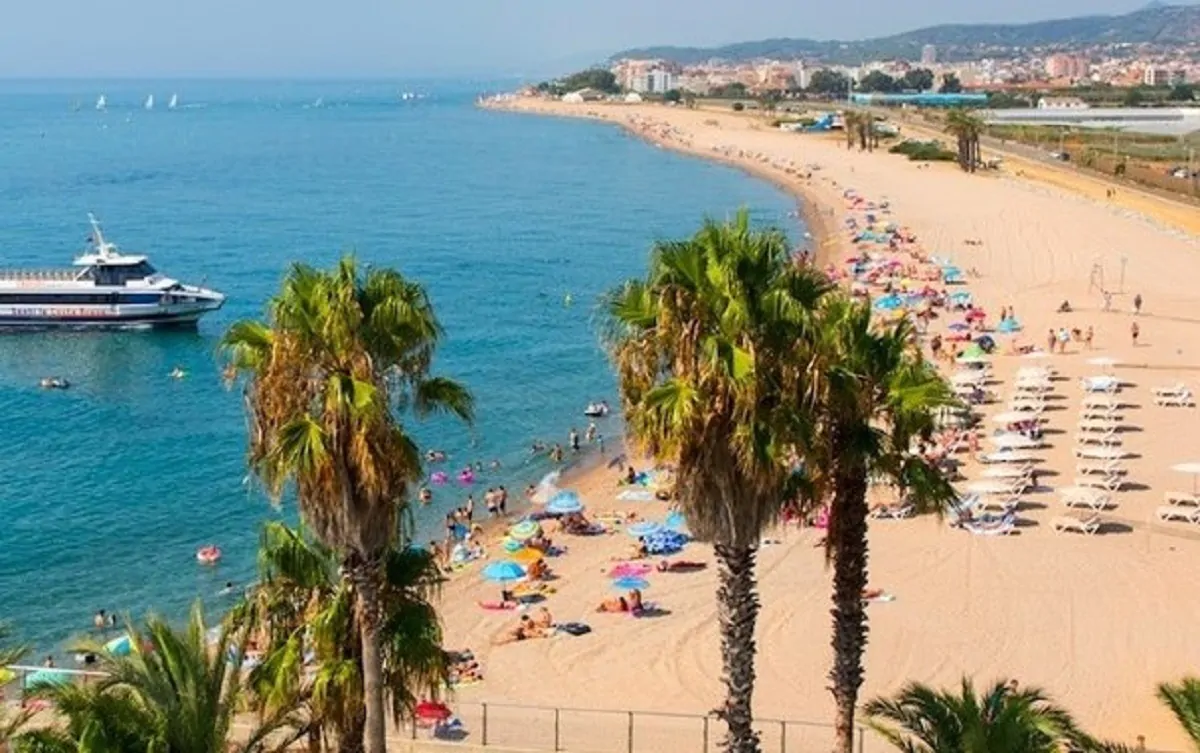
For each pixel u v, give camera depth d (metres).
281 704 25.36
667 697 42.12
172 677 21.80
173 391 93.94
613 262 155.12
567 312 123.31
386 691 25.64
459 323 117.81
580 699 42.06
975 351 85.00
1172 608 48.12
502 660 45.50
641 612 49.56
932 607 48.44
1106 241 135.12
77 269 123.62
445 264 154.25
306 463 22.55
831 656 44.66
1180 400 75.25
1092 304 104.50
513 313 123.00
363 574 23.97
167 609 54.53
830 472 26.11
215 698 21.84
